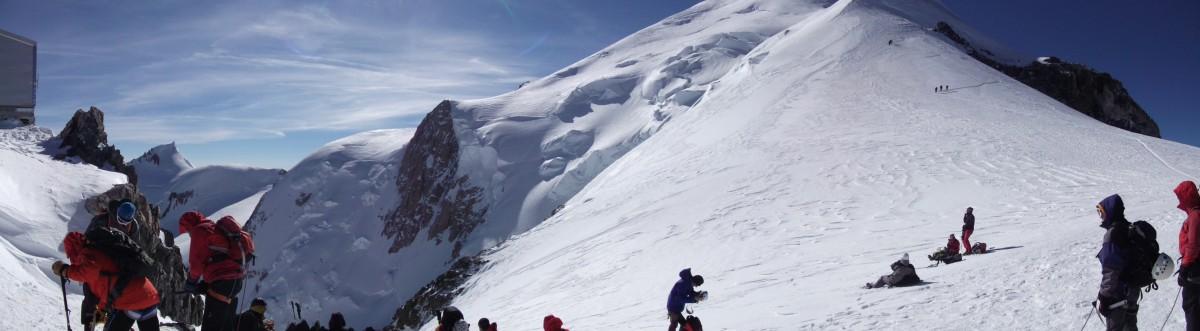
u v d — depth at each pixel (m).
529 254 38.59
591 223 38.94
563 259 31.02
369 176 128.50
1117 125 87.69
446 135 121.88
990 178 28.73
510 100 137.88
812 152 39.69
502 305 26.48
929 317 9.32
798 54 92.12
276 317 96.88
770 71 86.06
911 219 23.08
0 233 17.81
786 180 33.97
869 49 83.75
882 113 50.56
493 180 107.25
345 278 100.75
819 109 55.06
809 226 24.19
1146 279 6.12
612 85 134.12
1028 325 7.94
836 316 10.51
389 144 143.38
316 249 109.31
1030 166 30.73
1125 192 22.55
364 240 110.12
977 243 15.57
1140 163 31.20
